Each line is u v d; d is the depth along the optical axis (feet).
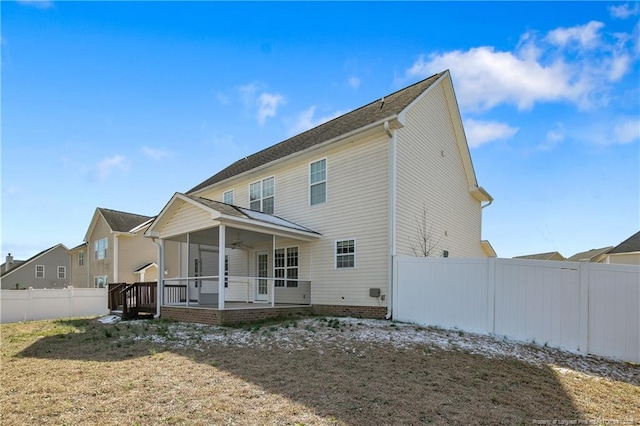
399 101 43.96
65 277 120.26
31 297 52.90
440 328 32.12
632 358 24.94
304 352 23.18
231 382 17.43
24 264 114.52
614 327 25.76
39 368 20.15
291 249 46.78
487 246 62.49
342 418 13.65
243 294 52.65
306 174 46.09
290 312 40.60
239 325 34.19
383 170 38.63
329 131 48.21
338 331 29.12
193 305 40.78
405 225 39.52
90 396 15.53
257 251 51.57
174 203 41.96
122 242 86.43
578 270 27.32
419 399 15.85
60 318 52.65
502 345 26.94
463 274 32.12
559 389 18.60
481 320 30.81
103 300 60.08
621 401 17.47
